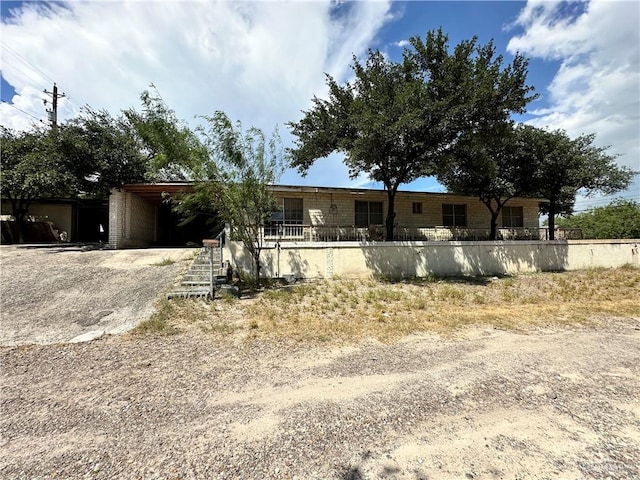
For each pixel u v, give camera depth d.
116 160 13.71
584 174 14.26
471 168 12.43
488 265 12.52
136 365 4.02
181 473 2.11
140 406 3.02
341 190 14.78
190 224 19.92
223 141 8.45
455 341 5.05
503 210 18.70
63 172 12.72
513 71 10.02
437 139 10.30
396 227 15.66
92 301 6.79
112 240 13.52
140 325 5.54
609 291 9.29
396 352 4.54
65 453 2.33
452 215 17.62
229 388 3.41
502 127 10.54
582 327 5.88
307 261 10.79
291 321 6.06
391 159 11.16
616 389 3.40
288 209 14.73
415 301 7.80
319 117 11.51
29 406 3.02
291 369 3.93
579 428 2.67
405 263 11.62
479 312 6.91
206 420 2.78
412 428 2.66
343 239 14.68
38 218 18.73
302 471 2.13
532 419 2.81
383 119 9.12
